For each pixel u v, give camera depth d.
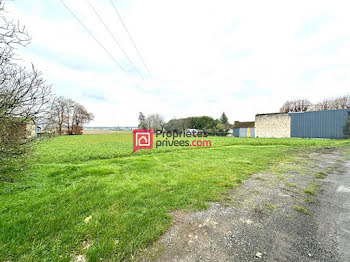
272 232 2.08
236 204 2.89
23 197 3.14
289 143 13.98
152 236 1.98
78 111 38.31
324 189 3.58
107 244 1.84
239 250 1.77
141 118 60.25
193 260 1.63
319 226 2.20
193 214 2.55
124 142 16.92
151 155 8.33
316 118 20.22
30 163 4.36
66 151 10.04
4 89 3.16
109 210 2.64
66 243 1.89
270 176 4.55
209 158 7.32
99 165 5.96
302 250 1.75
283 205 2.84
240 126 32.44
